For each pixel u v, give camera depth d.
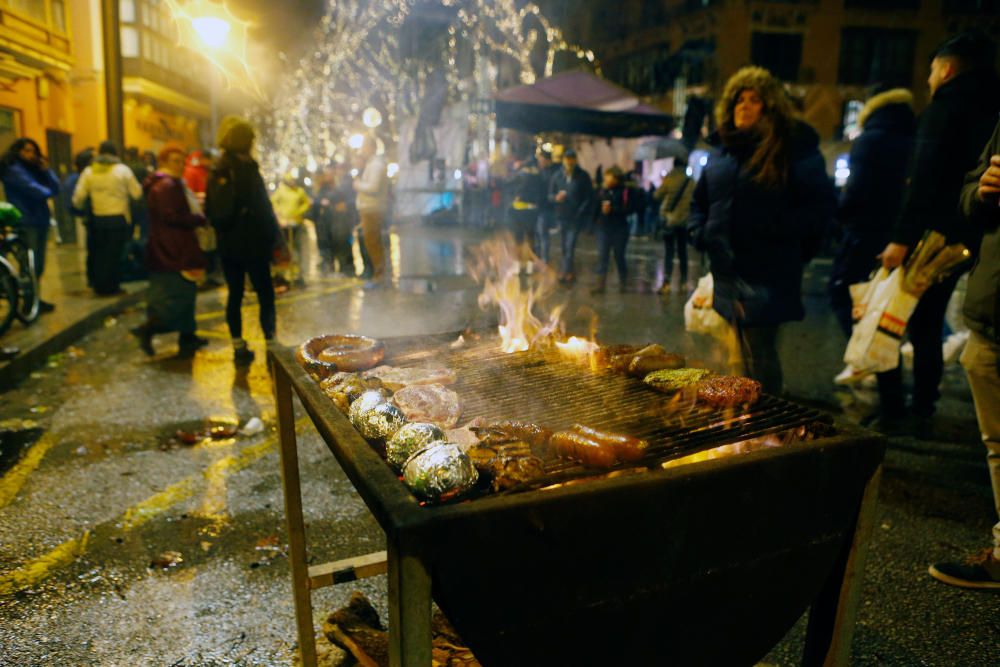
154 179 5.97
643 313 8.07
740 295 3.34
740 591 1.36
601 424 1.59
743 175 3.25
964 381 5.32
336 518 3.20
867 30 28.23
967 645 2.31
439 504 1.15
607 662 1.28
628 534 1.19
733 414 1.66
